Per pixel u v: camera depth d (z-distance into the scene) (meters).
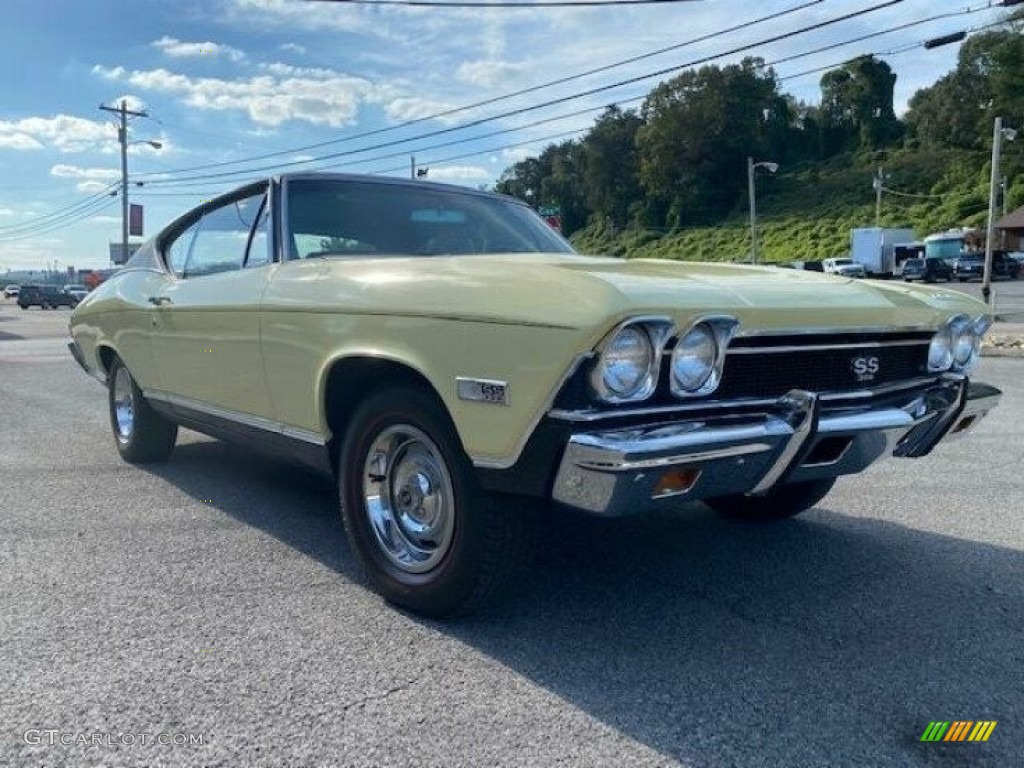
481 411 2.65
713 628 3.06
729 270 3.38
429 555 3.09
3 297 83.31
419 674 2.68
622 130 96.19
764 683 2.66
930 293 3.44
